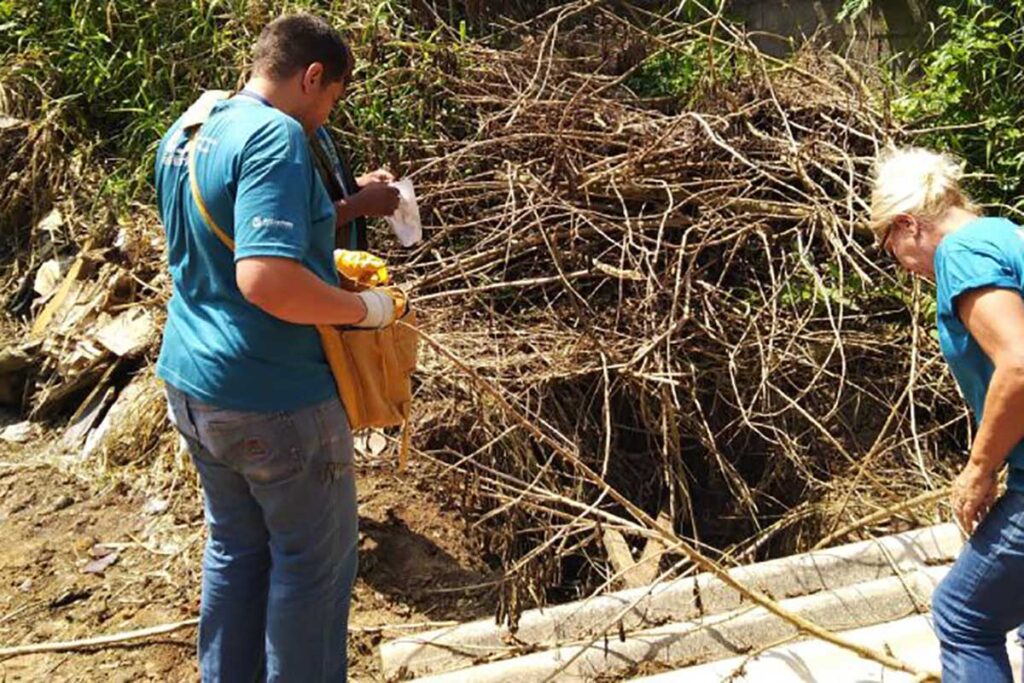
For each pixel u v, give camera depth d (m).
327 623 2.50
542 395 4.03
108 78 5.34
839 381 4.28
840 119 5.06
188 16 5.51
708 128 4.60
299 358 2.32
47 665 3.21
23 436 4.35
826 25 6.12
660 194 4.62
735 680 2.86
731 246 4.49
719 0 6.00
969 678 2.30
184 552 3.65
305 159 2.22
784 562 3.33
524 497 3.79
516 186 4.61
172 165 2.36
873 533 3.77
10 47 5.56
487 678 2.95
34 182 5.11
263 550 2.57
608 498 4.05
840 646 2.79
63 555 3.66
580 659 3.00
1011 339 2.03
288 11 5.37
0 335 4.76
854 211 4.50
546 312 4.36
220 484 2.48
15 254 5.11
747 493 3.99
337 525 2.45
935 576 3.24
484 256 4.47
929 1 5.85
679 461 3.97
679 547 2.85
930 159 2.32
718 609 3.21
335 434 2.40
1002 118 5.04
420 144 4.96
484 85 5.20
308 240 2.22
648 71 5.55
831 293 4.38
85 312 4.58
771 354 4.11
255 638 2.57
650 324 4.14
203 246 2.29
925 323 4.41
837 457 4.16
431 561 3.68
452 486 3.88
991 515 2.26
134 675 3.17
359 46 5.23
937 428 4.07
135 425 4.19
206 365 2.30
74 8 5.43
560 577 3.75
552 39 5.49
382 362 2.50
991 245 2.12
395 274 4.55
